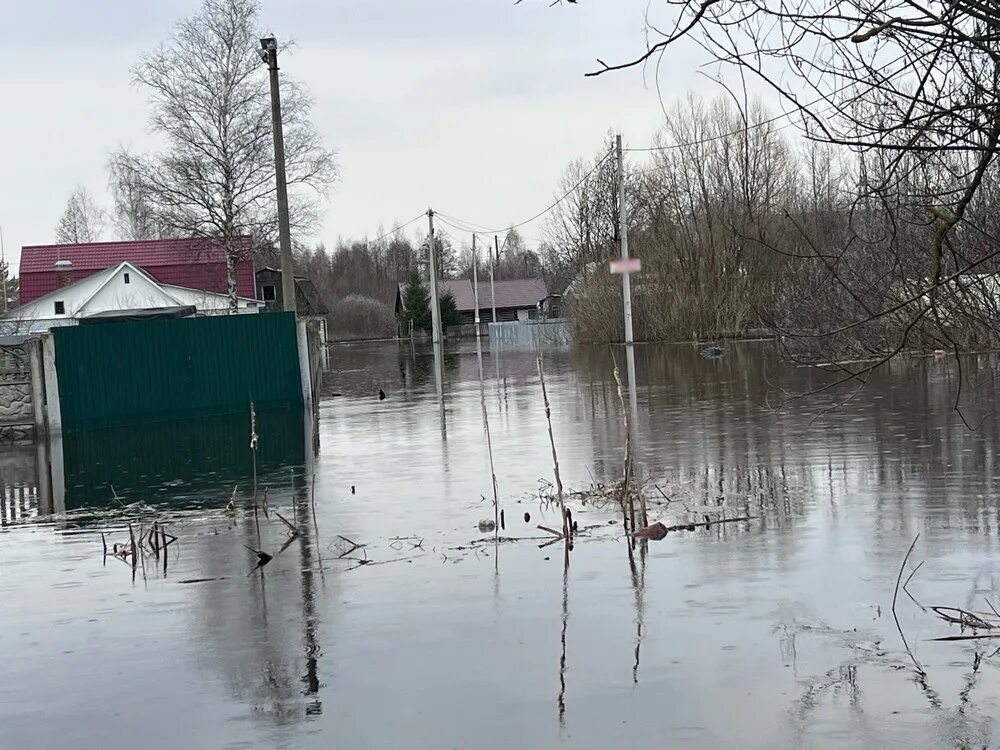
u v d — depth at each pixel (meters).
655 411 18.31
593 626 6.29
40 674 5.96
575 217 65.31
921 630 5.98
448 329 84.62
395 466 13.38
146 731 5.08
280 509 10.73
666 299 44.81
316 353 32.00
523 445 14.81
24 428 19.84
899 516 8.82
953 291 4.91
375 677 5.63
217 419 20.97
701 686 5.28
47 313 56.66
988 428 13.72
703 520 9.12
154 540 9.37
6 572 8.49
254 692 5.51
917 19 3.59
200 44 43.22
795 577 7.13
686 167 44.78
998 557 7.39
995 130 3.67
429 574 7.71
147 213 44.91
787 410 17.25
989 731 4.66
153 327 21.83
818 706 4.99
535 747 4.67
